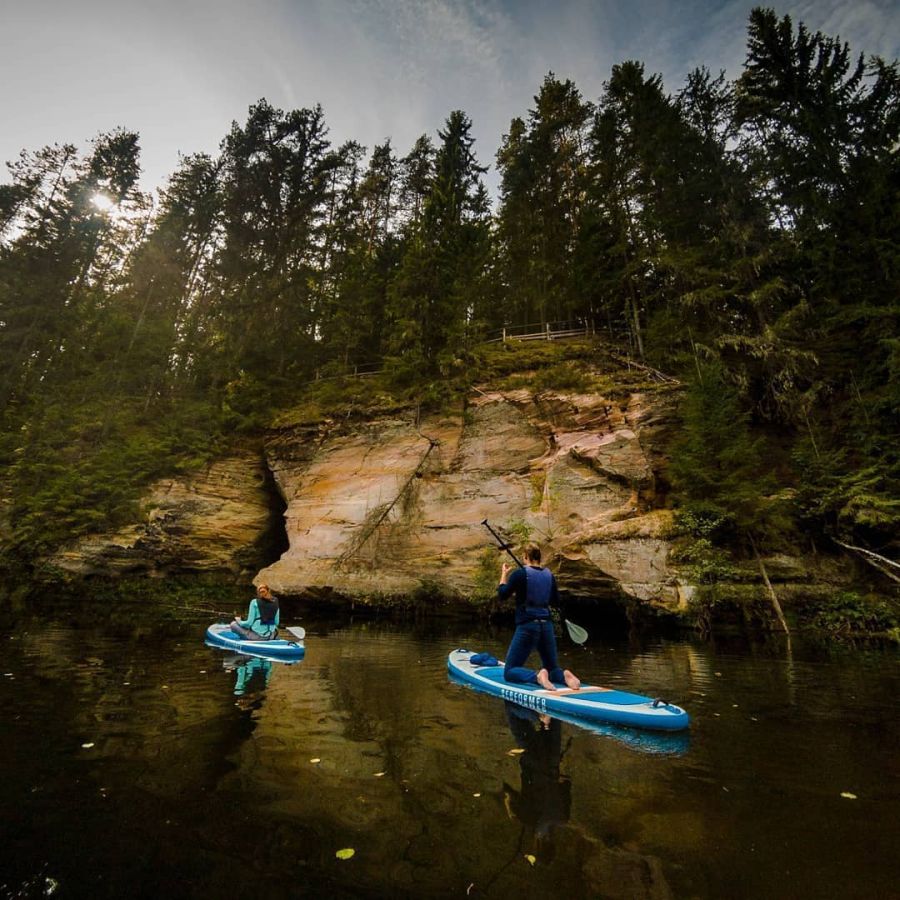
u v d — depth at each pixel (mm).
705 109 18578
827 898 1766
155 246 26234
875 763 3154
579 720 4117
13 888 1773
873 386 12992
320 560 14609
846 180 15531
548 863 1990
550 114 24609
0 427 21094
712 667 6812
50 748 3207
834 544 11617
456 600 12969
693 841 2178
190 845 2104
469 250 19281
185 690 4871
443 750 3340
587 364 16188
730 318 15797
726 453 11516
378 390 17766
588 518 12531
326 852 2066
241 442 19266
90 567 15516
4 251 24688
